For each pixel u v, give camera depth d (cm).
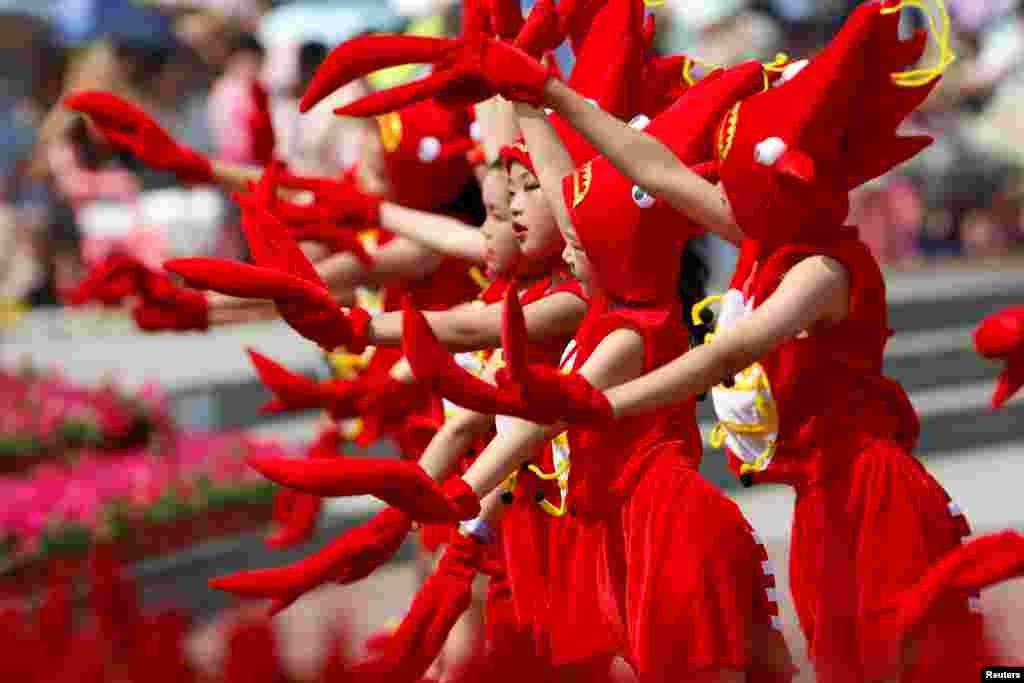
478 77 1027
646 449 1077
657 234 1064
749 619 1055
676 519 1046
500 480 1088
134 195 3247
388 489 990
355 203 1338
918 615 1020
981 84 4000
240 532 2017
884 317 1072
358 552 1066
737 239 1059
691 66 1204
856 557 1070
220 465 2053
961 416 2667
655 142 1031
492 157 1269
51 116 3328
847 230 1065
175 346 2875
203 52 3544
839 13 3594
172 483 1964
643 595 1041
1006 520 2125
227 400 2481
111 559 1856
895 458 1077
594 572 1134
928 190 3884
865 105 1026
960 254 3894
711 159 1064
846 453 1075
